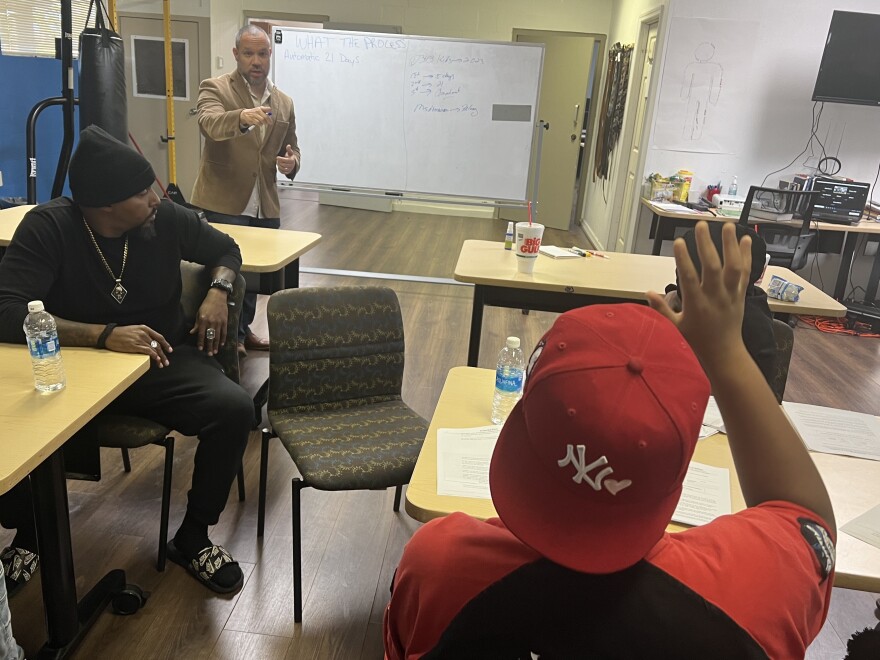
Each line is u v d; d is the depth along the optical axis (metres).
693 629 0.56
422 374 3.62
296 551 1.83
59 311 2.00
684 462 0.56
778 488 0.65
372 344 2.10
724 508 1.27
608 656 0.57
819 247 5.10
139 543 2.16
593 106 8.01
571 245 7.23
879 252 5.10
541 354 0.60
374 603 1.97
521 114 4.96
